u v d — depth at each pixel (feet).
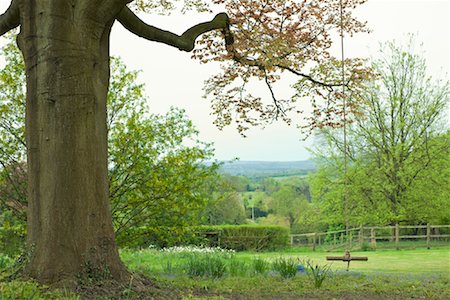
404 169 90.74
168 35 27.61
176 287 25.32
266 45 34.27
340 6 35.45
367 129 92.58
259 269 34.37
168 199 34.99
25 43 23.53
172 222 35.78
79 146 22.74
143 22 26.96
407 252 71.41
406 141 92.07
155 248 57.31
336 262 54.80
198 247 67.36
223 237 86.12
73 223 22.41
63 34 22.89
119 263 23.49
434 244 82.12
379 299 24.71
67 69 22.81
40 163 22.89
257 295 24.94
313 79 39.32
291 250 85.10
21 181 34.99
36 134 23.12
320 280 28.02
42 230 22.57
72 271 22.12
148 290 23.00
